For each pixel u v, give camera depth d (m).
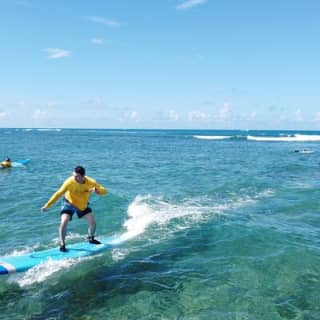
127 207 14.19
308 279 7.84
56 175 23.44
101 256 9.12
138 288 7.54
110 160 34.97
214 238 10.46
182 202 15.21
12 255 9.27
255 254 9.22
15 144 62.78
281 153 45.88
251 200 15.73
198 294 7.25
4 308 6.84
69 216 9.23
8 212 13.54
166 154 43.41
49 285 7.70
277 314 6.50
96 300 7.09
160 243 10.08
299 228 11.49
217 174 24.34
